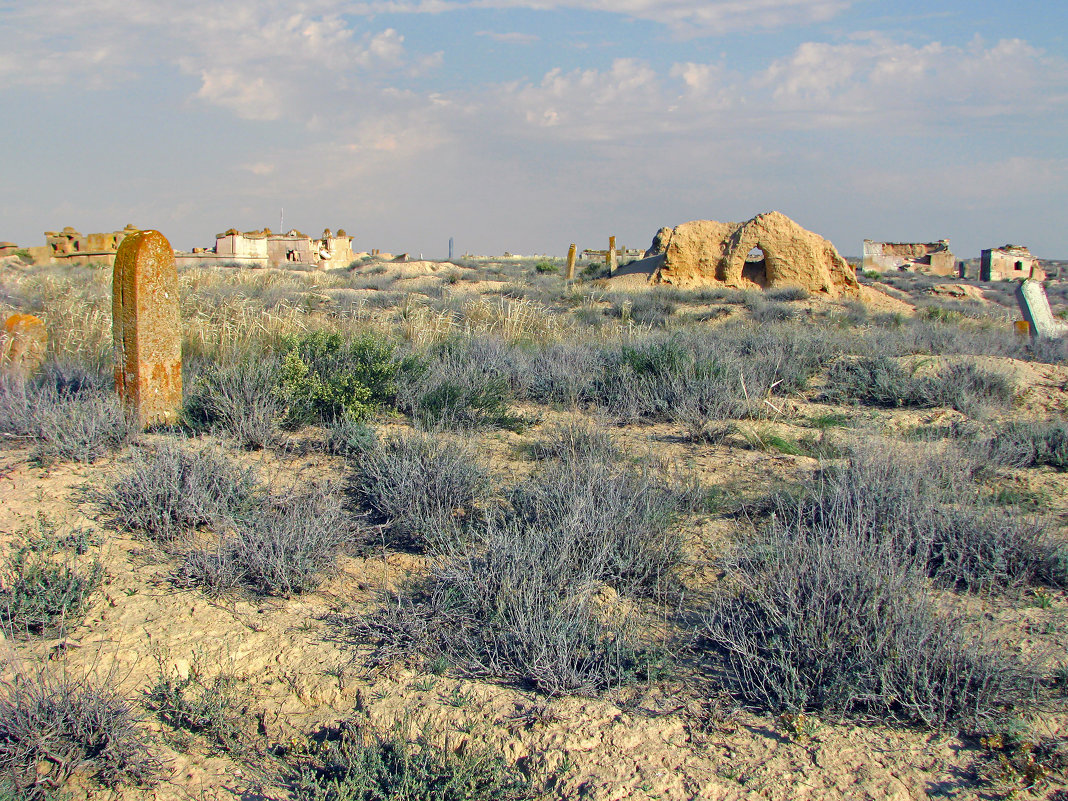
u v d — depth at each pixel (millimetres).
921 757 2947
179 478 5152
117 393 7148
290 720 3404
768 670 3432
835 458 6629
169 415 7250
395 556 4770
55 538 4566
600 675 3506
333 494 5473
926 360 10781
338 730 3297
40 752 3045
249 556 4441
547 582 4086
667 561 4445
